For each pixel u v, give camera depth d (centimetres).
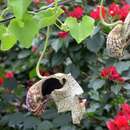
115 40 306
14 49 702
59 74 314
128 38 309
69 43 571
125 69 534
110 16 517
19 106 685
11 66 721
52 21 300
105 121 577
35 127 595
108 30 516
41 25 296
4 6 638
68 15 558
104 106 574
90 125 588
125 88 536
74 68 581
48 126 588
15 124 614
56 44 561
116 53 309
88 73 602
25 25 278
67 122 591
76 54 575
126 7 531
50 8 304
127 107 515
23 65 698
